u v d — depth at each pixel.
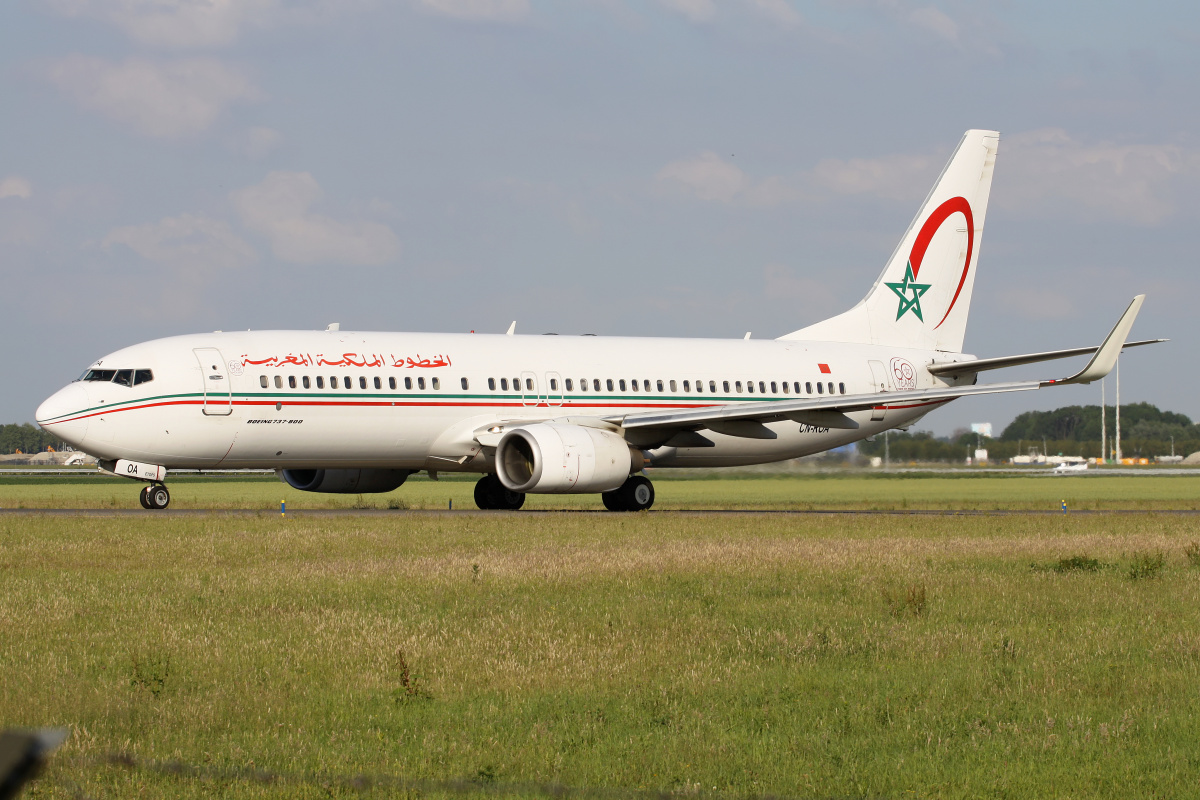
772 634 32.31
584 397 87.00
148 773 19.98
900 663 29.33
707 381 92.44
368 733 22.83
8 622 32.91
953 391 86.56
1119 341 81.50
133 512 75.94
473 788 19.27
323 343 80.44
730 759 21.33
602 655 29.55
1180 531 65.44
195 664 28.03
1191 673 28.25
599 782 20.11
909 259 103.94
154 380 75.00
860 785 20.05
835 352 99.56
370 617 34.16
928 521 72.00
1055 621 35.19
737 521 71.31
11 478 184.75
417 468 85.94
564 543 55.09
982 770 20.92
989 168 105.94
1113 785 20.19
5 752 7.21
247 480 177.12
